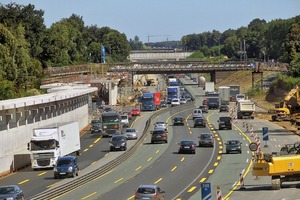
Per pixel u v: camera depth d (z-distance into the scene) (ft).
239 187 360.07
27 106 506.89
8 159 448.24
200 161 485.15
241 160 482.69
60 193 348.59
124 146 556.51
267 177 397.19
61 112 644.69
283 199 315.99
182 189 360.48
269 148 538.88
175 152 541.75
